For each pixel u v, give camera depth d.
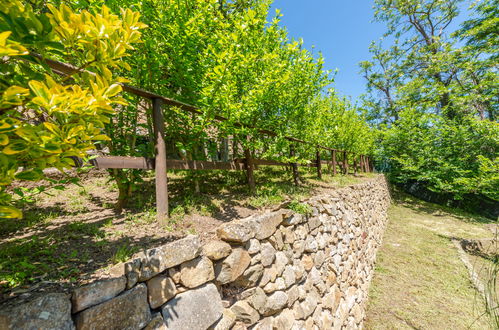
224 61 2.66
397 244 6.90
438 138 10.98
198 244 1.58
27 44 0.69
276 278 2.26
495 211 9.77
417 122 12.30
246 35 2.87
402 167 12.84
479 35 10.28
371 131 13.45
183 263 1.45
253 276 1.96
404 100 14.88
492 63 9.70
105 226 1.91
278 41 3.99
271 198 3.25
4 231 1.77
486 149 9.36
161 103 2.10
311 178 5.99
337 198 4.41
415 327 3.63
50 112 0.66
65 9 0.75
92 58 0.84
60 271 1.16
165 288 1.32
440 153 10.94
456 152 10.38
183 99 3.40
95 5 2.21
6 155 0.67
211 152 4.01
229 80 2.69
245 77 3.02
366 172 12.05
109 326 1.01
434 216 9.90
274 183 4.50
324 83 4.02
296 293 2.50
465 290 4.52
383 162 15.75
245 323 1.79
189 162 2.43
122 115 2.71
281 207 2.74
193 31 2.86
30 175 0.72
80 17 0.76
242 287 1.90
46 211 2.34
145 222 2.03
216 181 4.27
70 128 0.75
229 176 4.75
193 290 1.48
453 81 12.23
